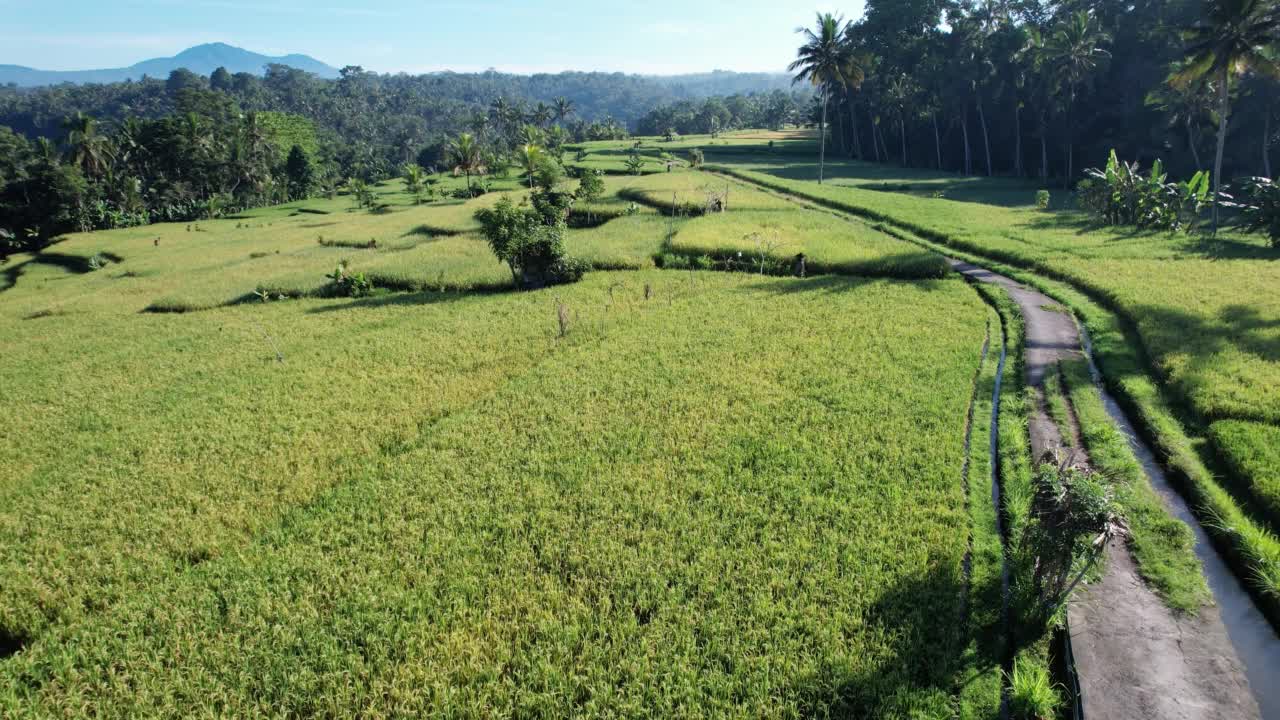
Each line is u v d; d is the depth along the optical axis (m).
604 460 17.31
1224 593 12.23
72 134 89.25
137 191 93.62
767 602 11.98
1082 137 77.06
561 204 56.00
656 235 48.31
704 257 40.88
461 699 10.51
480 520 14.95
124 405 23.64
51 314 40.19
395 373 25.09
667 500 15.54
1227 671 10.49
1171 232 40.97
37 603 13.67
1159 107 64.38
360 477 17.53
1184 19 64.81
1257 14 38.12
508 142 167.50
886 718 9.66
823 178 85.19
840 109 118.06
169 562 14.60
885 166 103.31
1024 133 86.94
